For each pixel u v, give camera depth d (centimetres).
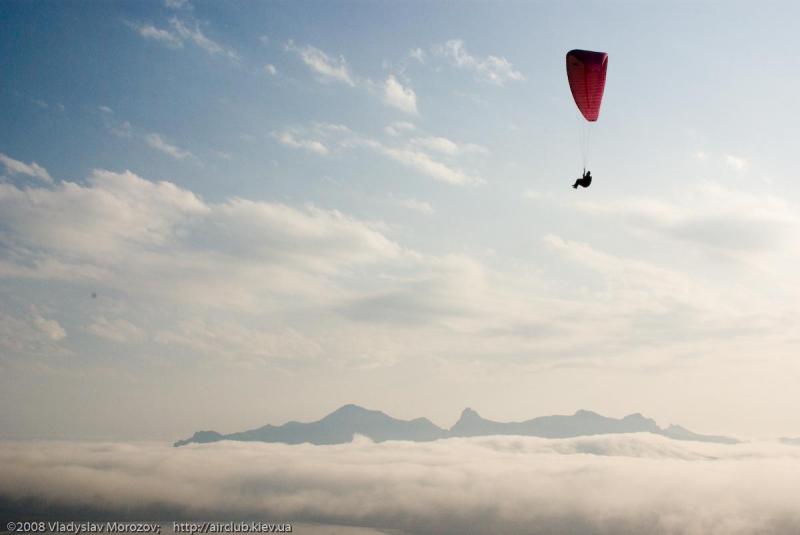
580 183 6172
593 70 7150
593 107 7412
